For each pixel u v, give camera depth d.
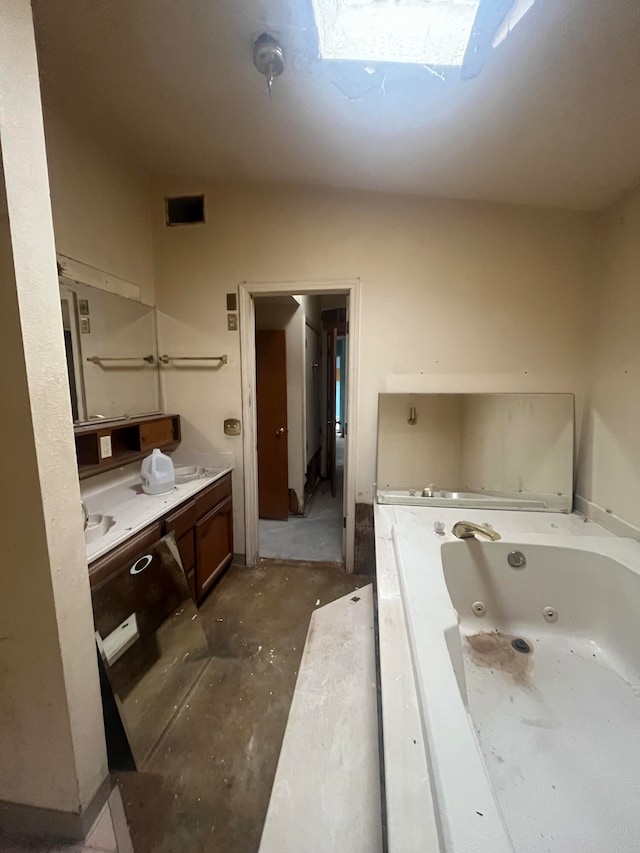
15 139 0.78
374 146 1.68
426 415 2.27
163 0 1.10
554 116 1.30
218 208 2.29
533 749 1.14
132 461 2.17
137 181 2.21
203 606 2.12
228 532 2.47
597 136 1.36
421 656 1.03
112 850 1.02
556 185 1.77
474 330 2.17
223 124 1.68
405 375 2.26
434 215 2.12
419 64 1.18
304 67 1.24
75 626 1.00
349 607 2.06
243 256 2.31
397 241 2.17
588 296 2.04
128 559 1.42
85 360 1.88
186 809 1.11
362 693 1.44
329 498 4.21
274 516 3.50
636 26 0.93
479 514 2.08
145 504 1.77
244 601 2.17
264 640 1.84
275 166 2.01
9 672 0.97
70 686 0.98
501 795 1.01
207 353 2.43
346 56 1.17
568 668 1.47
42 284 0.87
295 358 3.45
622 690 1.37
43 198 0.86
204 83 1.43
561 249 2.04
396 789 0.73
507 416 2.18
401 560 1.54
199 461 2.54
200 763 1.25
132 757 1.22
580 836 0.93
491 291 2.13
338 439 6.68
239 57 1.28
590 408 2.02
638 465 1.65
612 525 1.82
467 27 1.04
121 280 2.11
